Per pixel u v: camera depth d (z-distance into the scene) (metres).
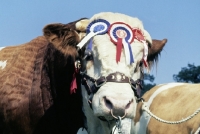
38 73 6.22
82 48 5.75
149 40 6.06
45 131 6.13
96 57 5.57
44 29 5.76
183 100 9.59
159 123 9.69
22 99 6.09
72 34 5.81
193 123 8.64
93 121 6.02
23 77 6.22
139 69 5.72
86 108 5.98
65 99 6.20
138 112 10.56
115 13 5.97
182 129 8.94
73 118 6.23
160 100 10.22
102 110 5.26
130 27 5.75
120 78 5.36
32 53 6.39
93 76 5.60
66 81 6.15
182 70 29.64
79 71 5.89
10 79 6.21
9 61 6.45
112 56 5.48
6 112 6.09
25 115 6.07
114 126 5.54
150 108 10.31
